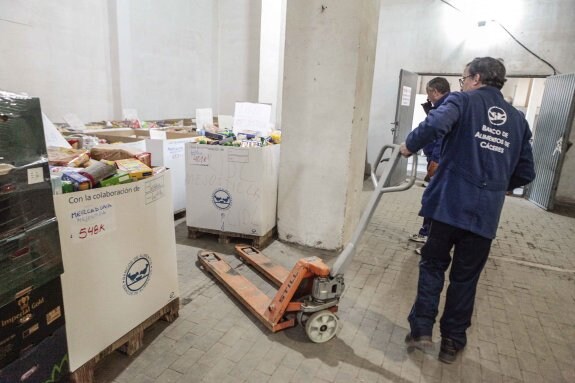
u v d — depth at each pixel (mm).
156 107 5777
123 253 1729
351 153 3154
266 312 2180
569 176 5910
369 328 2223
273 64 7004
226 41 6863
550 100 5660
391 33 6789
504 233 4262
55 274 1340
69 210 1448
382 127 7156
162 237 1989
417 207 5137
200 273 2795
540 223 4730
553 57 5840
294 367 1854
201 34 6500
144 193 1816
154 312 1995
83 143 3197
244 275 2803
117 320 1740
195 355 1900
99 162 1771
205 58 6695
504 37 6078
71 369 1526
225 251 3232
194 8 6254
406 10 6625
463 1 6227
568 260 3506
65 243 1448
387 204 5262
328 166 3203
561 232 4387
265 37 6625
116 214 1664
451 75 6578
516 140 1802
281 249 3361
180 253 3146
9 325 1187
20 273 1197
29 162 1199
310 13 2992
